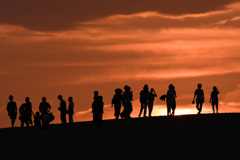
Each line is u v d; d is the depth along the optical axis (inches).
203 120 3425.2
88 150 2458.2
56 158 2303.2
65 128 3587.6
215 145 2374.5
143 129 3093.0
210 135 2682.1
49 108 3720.5
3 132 3666.3
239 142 2426.2
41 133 3356.3
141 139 2689.5
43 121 3668.8
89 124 3846.0
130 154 2277.3
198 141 2511.1
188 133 2802.7
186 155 2174.0
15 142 2950.3
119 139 2743.6
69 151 2470.5
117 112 3907.5
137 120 3708.2
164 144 2486.5
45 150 2551.7
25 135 3307.1
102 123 3575.3
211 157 2103.8
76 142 2753.4
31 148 2655.0
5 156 2447.1
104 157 2250.2
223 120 3346.5
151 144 2509.8
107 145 2568.9
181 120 3521.2
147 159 2139.5
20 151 2573.8
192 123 3277.6
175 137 2684.5
